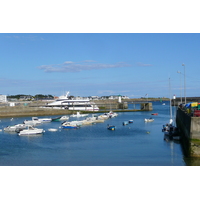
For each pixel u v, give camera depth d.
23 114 138.50
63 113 147.50
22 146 57.06
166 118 119.56
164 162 41.59
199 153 41.97
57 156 47.59
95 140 62.81
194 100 194.50
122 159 44.22
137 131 76.94
